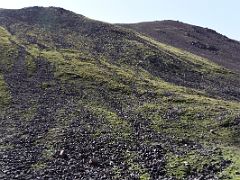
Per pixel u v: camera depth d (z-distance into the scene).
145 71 101.25
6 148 44.62
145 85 84.00
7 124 55.44
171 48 138.25
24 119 57.91
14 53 100.69
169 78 98.94
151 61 110.94
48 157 41.25
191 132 53.06
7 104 65.56
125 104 69.12
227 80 107.44
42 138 48.34
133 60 110.44
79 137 48.16
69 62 96.38
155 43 139.12
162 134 51.19
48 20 151.38
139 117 60.12
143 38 143.12
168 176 35.56
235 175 34.16
